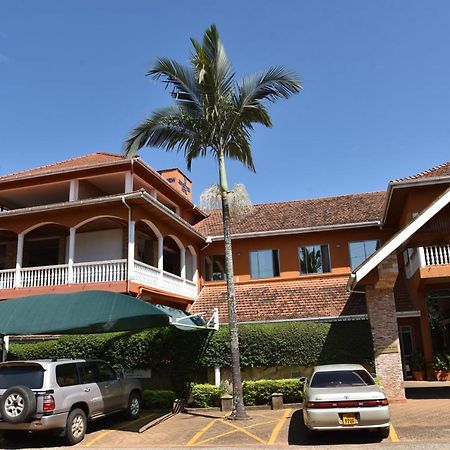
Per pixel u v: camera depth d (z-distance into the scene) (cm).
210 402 1662
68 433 1159
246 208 1616
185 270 2491
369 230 2445
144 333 1811
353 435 1127
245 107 1568
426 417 1283
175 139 1619
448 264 1895
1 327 1496
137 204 2006
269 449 1030
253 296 2367
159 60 1540
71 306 1492
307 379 1224
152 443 1170
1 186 2328
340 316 2033
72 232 2066
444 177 1956
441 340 2841
